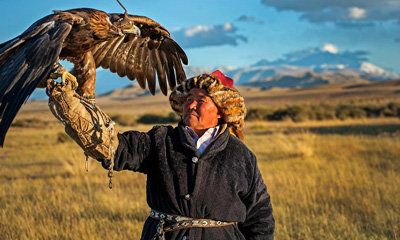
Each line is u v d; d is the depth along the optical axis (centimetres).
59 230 576
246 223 280
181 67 327
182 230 254
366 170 938
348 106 3812
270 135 1950
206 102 274
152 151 264
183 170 256
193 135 271
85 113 229
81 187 870
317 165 1032
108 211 678
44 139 2153
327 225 589
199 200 254
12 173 1096
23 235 551
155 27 311
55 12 253
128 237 558
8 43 225
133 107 9606
